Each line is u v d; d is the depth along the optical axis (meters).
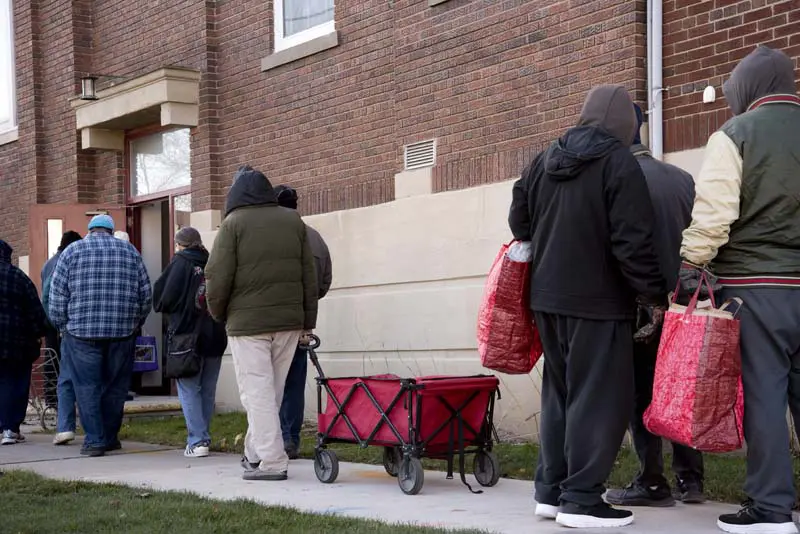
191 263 8.07
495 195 8.28
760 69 4.50
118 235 9.12
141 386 13.19
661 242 5.07
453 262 8.68
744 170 4.36
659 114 7.17
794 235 4.35
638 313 5.05
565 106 7.80
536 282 4.78
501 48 8.33
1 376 9.29
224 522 5.08
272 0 10.83
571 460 4.68
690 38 7.04
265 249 6.60
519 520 5.02
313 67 10.27
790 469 4.38
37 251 13.01
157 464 7.66
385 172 9.48
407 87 9.21
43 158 14.23
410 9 9.17
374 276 9.45
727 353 4.34
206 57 11.50
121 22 13.02
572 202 4.63
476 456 6.22
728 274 4.48
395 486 6.27
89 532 4.98
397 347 9.21
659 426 4.49
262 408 6.64
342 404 6.35
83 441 9.23
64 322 8.41
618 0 7.40
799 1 6.41
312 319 6.86
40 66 14.23
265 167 10.91
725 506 5.23
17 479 6.72
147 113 12.10
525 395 8.07
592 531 4.59
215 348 8.16
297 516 5.20
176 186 12.59
